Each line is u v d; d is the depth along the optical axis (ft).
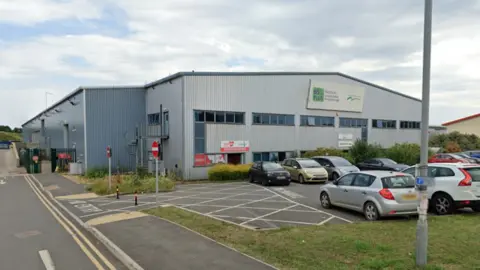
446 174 38.29
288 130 101.60
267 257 23.25
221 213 40.47
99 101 96.22
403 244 25.46
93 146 94.99
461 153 110.63
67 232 33.17
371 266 20.71
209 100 86.07
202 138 84.79
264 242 27.07
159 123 94.43
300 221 35.81
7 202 53.57
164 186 64.85
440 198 38.04
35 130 221.05
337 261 22.07
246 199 51.60
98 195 59.26
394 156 97.40
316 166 75.51
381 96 133.08
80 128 99.86
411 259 21.81
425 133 21.39
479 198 36.37
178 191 62.49
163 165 92.53
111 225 34.78
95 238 30.73
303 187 66.08
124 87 99.71
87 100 94.53
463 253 23.06
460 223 32.12
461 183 36.73
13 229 34.58
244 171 82.38
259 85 95.04
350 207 38.96
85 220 38.55
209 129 85.87
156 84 95.61
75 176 93.76
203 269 21.38
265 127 96.07
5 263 24.03
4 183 82.02
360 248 24.47
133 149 99.86
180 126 83.97
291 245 25.94
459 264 21.03
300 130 104.78
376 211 35.06
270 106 97.25
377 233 29.01
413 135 148.56
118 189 58.03
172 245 26.76
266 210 42.27
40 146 185.06
